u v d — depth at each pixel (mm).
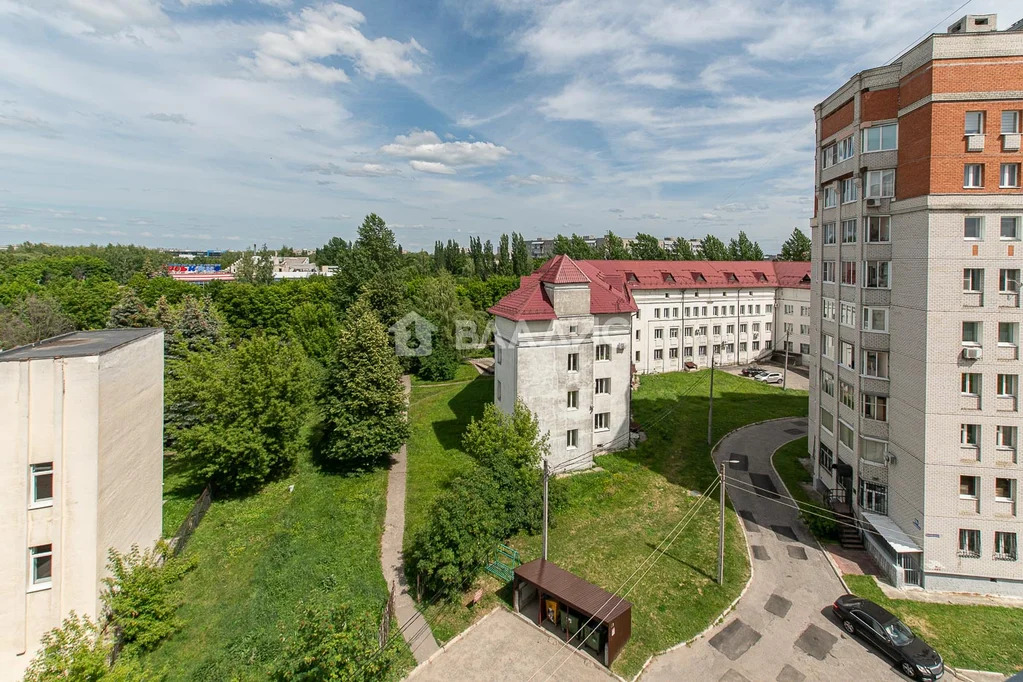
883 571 26719
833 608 24047
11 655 19844
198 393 35000
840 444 32344
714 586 25281
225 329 64438
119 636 21078
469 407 54375
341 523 31219
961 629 22766
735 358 73688
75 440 20625
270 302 83188
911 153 26359
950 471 25094
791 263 76688
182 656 20938
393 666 20250
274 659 20094
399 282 78062
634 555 27656
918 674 20016
